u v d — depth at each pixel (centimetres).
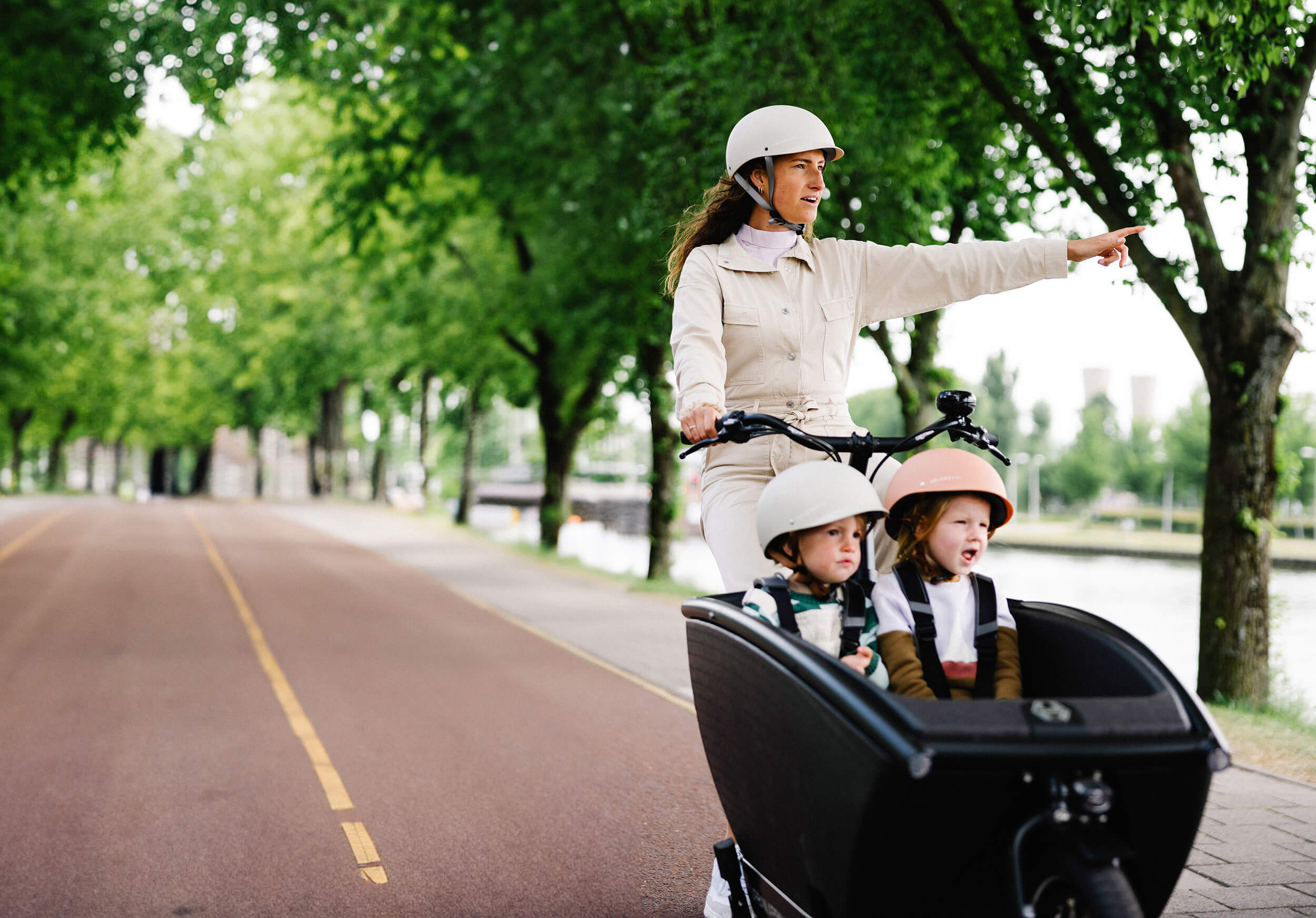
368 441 5922
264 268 3781
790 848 291
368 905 439
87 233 3334
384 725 780
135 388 5816
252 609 1497
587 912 432
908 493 302
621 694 909
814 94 1151
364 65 1655
